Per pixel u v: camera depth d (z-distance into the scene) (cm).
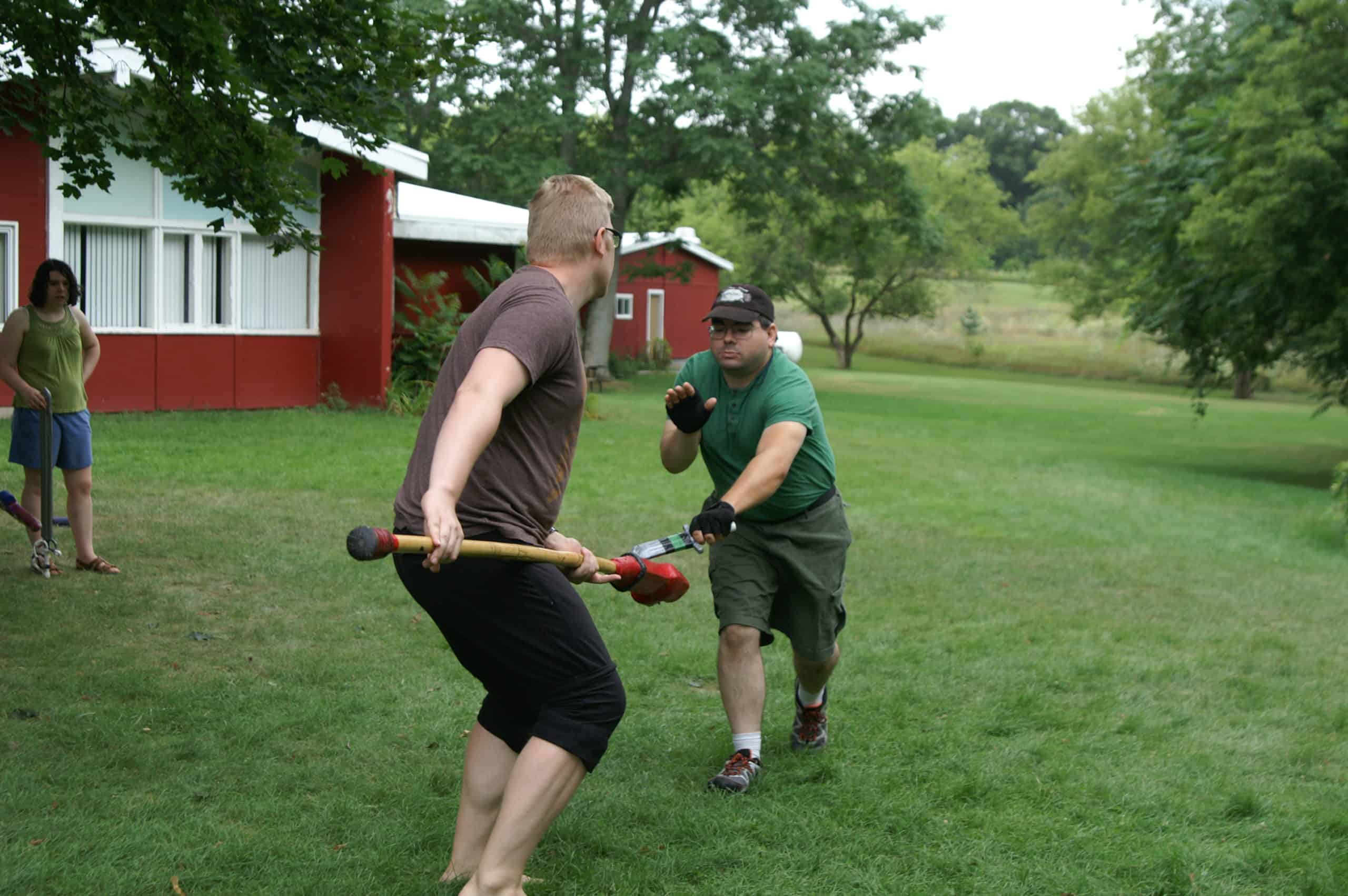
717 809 380
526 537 277
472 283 1777
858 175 3156
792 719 483
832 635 430
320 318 1568
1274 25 1909
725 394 419
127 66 618
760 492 383
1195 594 819
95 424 1252
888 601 733
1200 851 361
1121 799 406
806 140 2891
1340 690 575
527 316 265
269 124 609
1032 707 514
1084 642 648
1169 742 478
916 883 333
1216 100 1859
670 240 3189
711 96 2597
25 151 1269
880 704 509
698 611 668
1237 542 1081
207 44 554
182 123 609
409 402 1570
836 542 422
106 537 735
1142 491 1427
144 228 1383
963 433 2084
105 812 347
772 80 2667
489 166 2681
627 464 1303
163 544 728
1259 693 563
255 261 1503
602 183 2823
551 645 278
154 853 321
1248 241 1691
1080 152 5466
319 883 308
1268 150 1658
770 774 417
